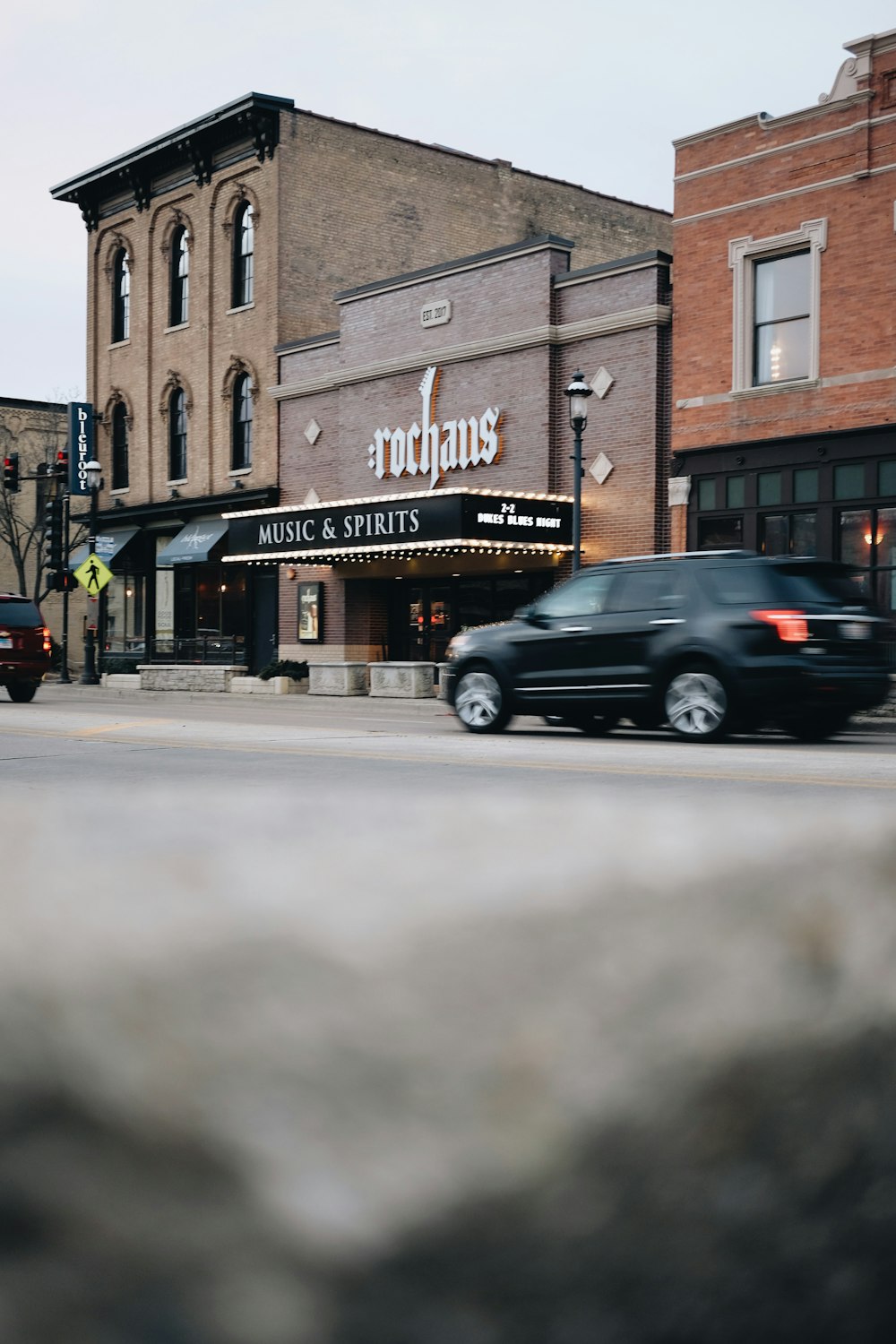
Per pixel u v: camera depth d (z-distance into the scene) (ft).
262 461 101.96
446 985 1.17
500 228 113.19
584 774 27.99
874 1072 1.44
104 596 121.08
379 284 90.68
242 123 100.12
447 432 85.71
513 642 45.73
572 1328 1.03
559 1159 1.07
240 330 103.60
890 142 63.98
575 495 64.95
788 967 1.46
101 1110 0.90
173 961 1.09
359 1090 0.99
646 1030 1.24
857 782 25.14
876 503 64.80
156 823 2.20
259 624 102.99
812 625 39.96
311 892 1.44
